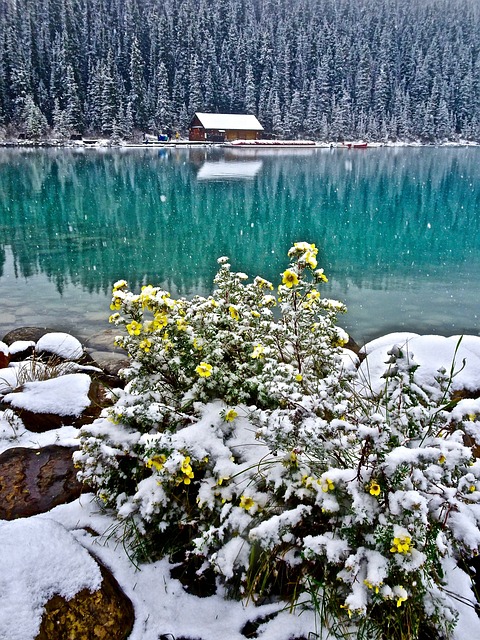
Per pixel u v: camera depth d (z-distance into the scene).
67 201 19.50
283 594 1.91
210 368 2.14
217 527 1.99
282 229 14.30
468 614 1.78
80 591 1.73
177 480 1.90
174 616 1.83
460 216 16.34
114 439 2.09
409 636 1.64
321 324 2.58
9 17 73.44
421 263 10.68
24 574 1.71
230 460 2.00
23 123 59.91
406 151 62.47
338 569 1.79
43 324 6.99
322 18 91.06
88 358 5.02
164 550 2.08
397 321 7.28
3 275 9.74
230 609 1.86
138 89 66.38
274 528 1.72
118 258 11.09
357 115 78.56
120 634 1.71
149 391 2.28
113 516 2.27
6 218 16.09
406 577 1.64
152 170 32.38
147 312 5.86
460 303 8.10
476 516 1.82
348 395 2.12
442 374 2.17
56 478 2.61
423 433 1.99
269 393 2.11
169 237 13.27
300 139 75.62
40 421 3.32
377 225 14.95
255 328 2.61
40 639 1.56
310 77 78.81
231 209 17.75
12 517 2.35
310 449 1.91
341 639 1.71
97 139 62.09
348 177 29.17
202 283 9.26
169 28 74.75
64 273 9.89
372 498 1.67
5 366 4.78
